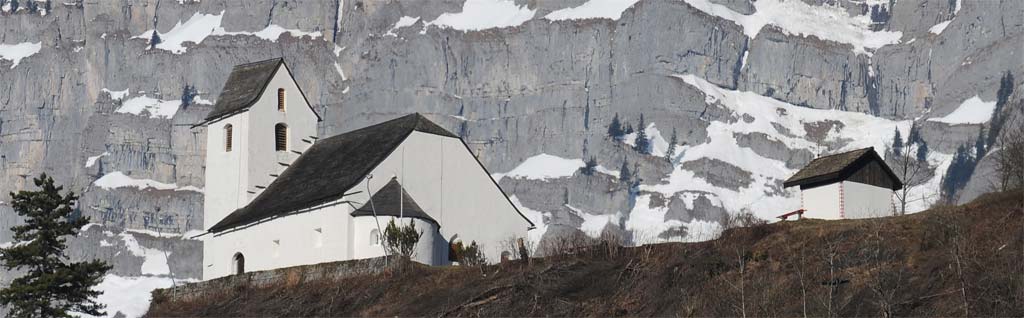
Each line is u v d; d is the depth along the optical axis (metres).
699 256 181.50
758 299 167.88
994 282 156.38
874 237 175.12
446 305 192.00
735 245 183.00
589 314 179.12
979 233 170.00
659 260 185.38
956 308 154.88
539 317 182.12
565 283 187.88
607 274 186.62
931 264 164.88
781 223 185.75
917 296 159.38
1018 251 161.00
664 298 176.50
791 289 168.88
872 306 159.75
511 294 189.12
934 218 175.12
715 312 169.12
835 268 170.25
